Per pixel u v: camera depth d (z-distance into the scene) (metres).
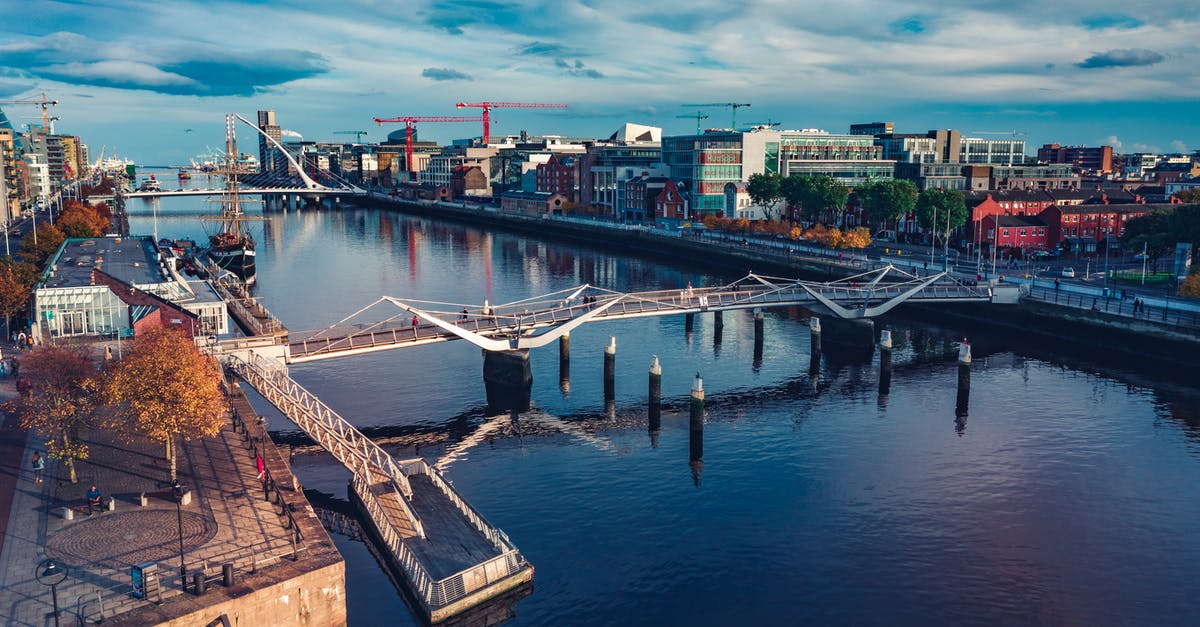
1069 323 110.25
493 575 46.53
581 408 82.31
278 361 73.75
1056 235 165.88
